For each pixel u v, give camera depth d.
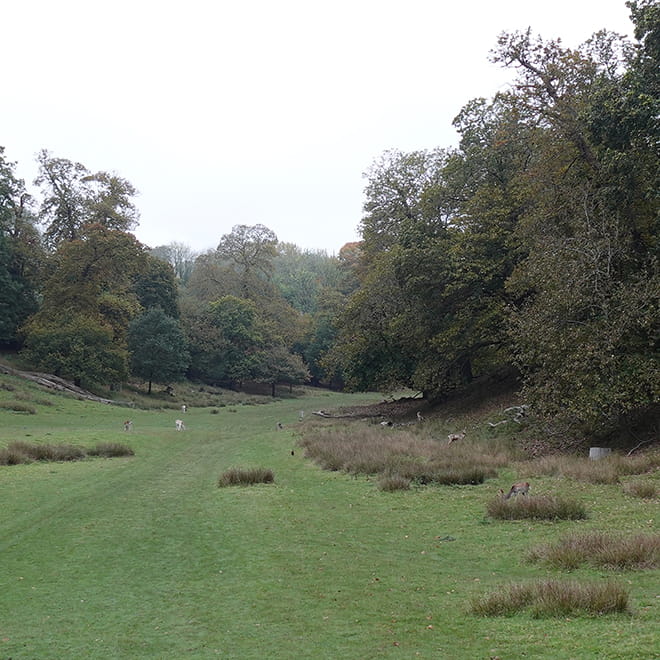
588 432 20.98
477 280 30.67
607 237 19.09
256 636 6.43
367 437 26.33
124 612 7.40
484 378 39.75
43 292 58.81
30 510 13.68
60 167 60.03
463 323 31.59
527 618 6.38
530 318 20.66
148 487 17.02
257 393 84.81
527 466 17.14
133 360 64.31
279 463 21.50
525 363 21.52
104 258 57.47
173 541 11.04
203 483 17.73
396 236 41.34
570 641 5.54
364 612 7.05
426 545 10.30
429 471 16.95
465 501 13.62
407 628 6.41
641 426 20.05
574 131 22.08
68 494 15.64
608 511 11.69
